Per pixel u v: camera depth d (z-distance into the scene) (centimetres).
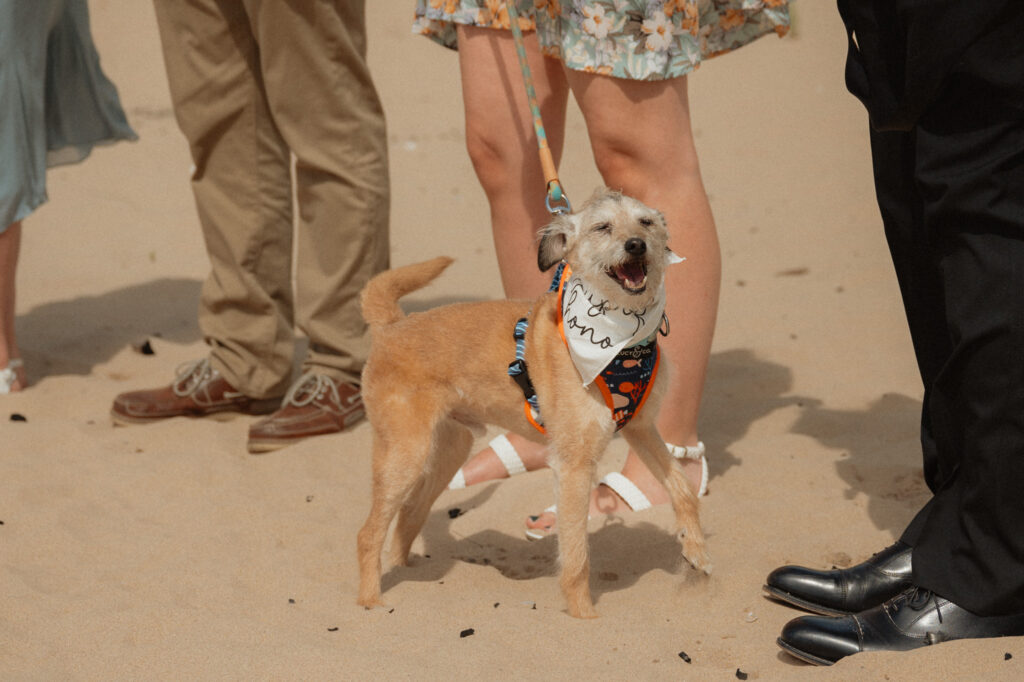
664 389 360
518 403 371
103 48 1469
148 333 703
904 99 299
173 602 371
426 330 378
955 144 294
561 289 355
